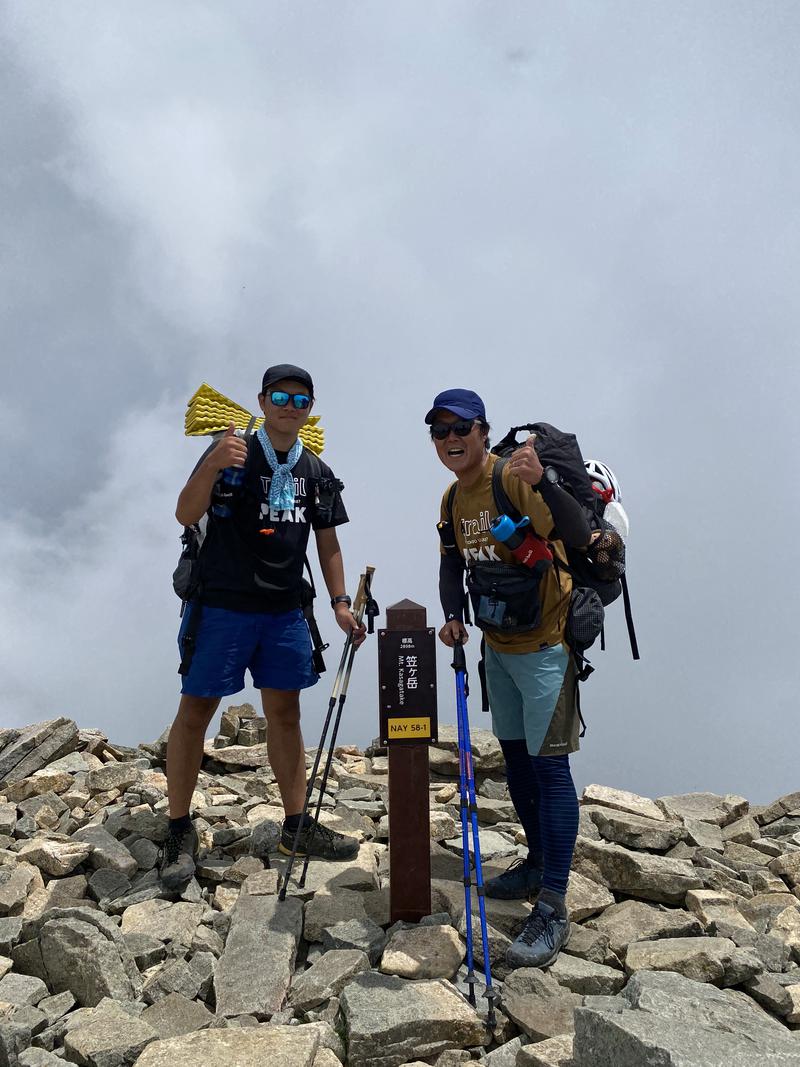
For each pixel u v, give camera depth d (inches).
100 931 104.4
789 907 123.0
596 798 158.2
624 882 122.6
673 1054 68.6
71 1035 87.7
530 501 100.1
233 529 121.0
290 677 126.3
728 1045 73.6
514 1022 90.9
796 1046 79.1
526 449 94.7
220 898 119.6
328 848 129.9
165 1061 80.0
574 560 105.6
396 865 109.8
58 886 124.2
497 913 108.7
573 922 113.5
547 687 102.3
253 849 133.3
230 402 124.6
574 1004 91.6
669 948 104.0
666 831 140.5
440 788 166.1
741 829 158.9
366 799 161.5
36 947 104.3
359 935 106.3
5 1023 91.0
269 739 130.6
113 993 97.3
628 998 90.1
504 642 104.6
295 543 123.0
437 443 103.7
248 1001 94.9
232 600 121.1
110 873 127.0
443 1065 85.2
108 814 151.6
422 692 111.3
